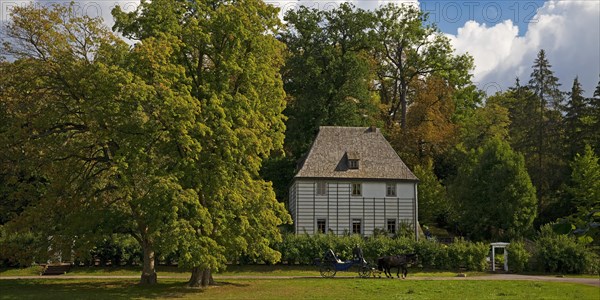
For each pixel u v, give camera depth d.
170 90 30.94
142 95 30.22
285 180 67.50
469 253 51.66
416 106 80.75
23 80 33.25
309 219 59.06
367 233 59.44
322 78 67.88
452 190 68.56
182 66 32.72
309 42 70.25
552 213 67.38
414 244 52.03
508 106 95.62
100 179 34.88
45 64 33.19
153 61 31.36
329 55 68.69
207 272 36.19
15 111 33.41
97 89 32.25
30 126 33.41
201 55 35.38
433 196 69.19
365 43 72.75
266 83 36.34
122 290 33.91
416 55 81.94
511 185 61.94
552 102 81.31
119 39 34.81
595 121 70.31
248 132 33.19
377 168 60.94
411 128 78.62
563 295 29.97
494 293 31.19
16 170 34.00
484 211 63.47
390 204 60.03
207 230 31.72
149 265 37.50
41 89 34.22
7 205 39.47
